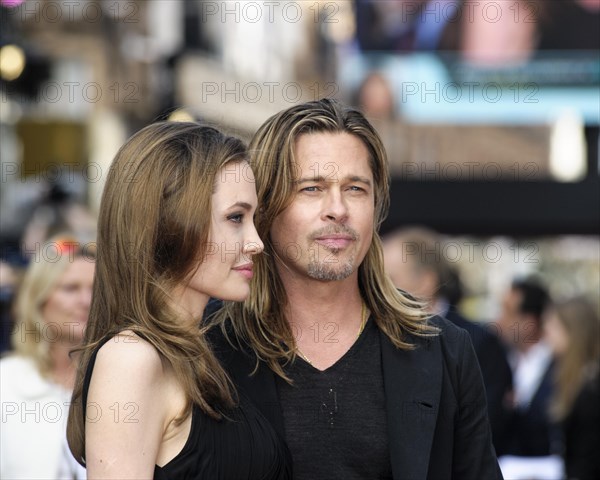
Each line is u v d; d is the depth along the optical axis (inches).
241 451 251.8
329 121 279.9
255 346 282.8
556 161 796.0
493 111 795.4
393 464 275.0
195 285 252.2
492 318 1008.9
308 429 280.2
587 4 773.3
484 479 289.9
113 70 877.8
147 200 245.6
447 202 768.3
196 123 262.2
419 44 794.2
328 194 277.6
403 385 281.6
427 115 799.1
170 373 244.4
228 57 852.0
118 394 233.3
